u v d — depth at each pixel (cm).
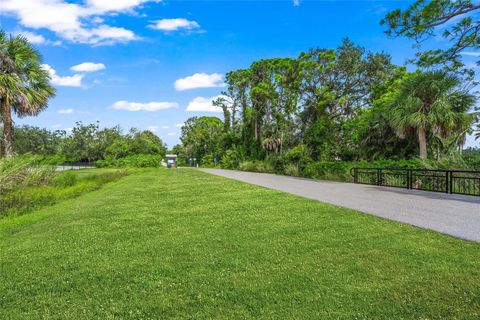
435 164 1377
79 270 418
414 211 771
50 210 916
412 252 454
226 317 295
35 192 1234
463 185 1142
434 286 347
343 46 3344
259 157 3878
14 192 1235
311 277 379
